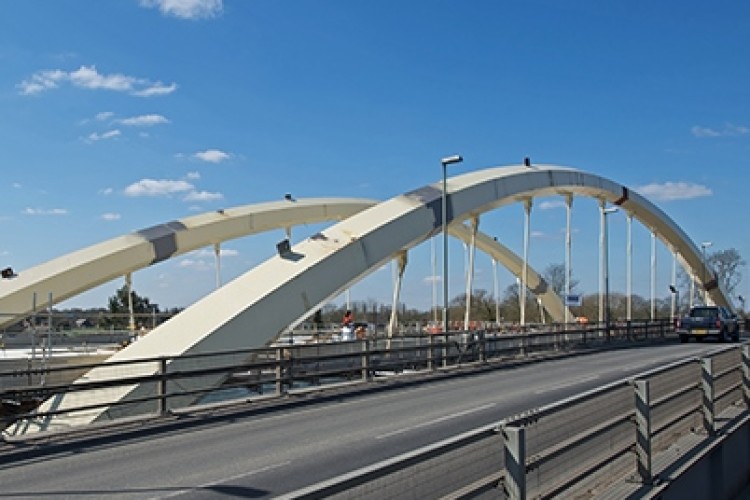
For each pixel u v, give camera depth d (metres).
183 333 21.56
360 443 11.80
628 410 6.84
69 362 29.69
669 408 8.22
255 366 17.56
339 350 22.97
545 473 5.14
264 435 12.92
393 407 16.27
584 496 5.81
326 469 9.85
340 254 26.58
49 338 25.86
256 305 22.95
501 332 39.62
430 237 32.84
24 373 12.66
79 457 11.17
